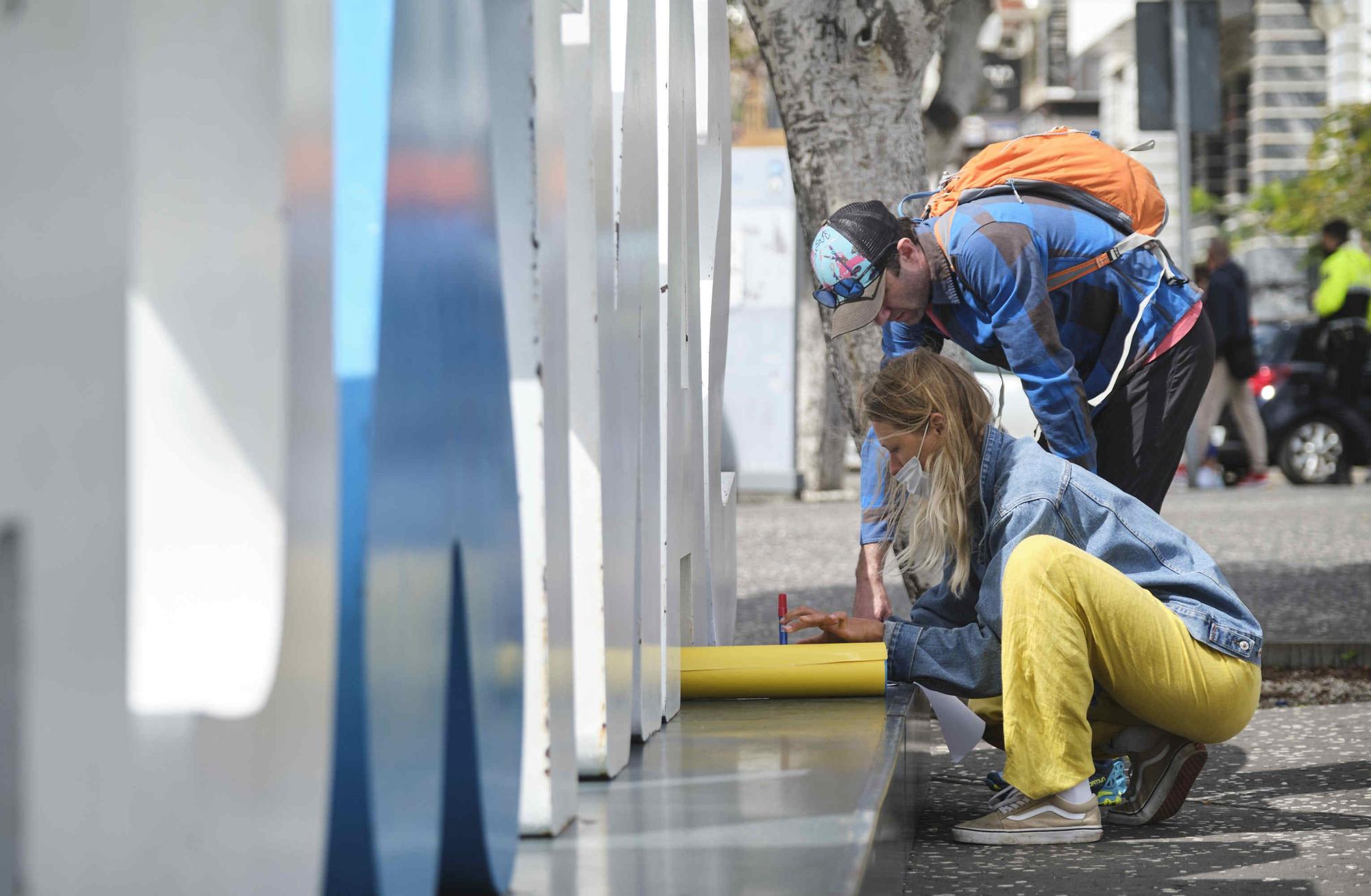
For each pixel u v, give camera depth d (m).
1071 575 9.30
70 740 2.88
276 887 3.41
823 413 43.69
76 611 2.90
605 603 7.44
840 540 32.81
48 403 2.83
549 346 6.23
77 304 2.91
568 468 6.52
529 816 6.12
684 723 9.48
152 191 3.12
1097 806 9.62
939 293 11.26
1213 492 43.16
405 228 4.39
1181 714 9.60
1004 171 11.39
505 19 5.82
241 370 3.21
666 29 9.77
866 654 10.22
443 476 4.75
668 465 9.67
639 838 6.18
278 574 3.22
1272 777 11.84
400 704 4.37
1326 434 46.34
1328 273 46.66
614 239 7.77
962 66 44.69
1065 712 9.40
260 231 3.23
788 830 6.29
